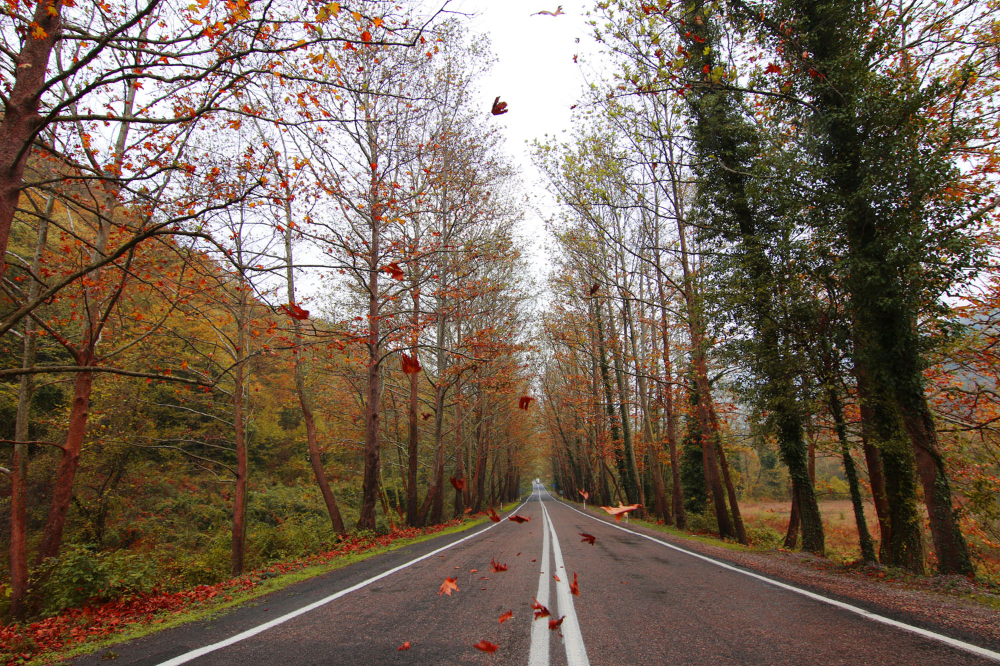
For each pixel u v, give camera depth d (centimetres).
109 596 759
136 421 1720
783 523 2845
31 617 748
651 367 1769
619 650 374
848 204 917
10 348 1513
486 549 1095
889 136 891
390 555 1093
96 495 1709
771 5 973
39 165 889
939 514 844
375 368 1648
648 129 1348
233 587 829
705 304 1305
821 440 1128
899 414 907
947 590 629
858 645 384
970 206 822
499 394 2408
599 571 763
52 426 1494
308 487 2980
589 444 3547
